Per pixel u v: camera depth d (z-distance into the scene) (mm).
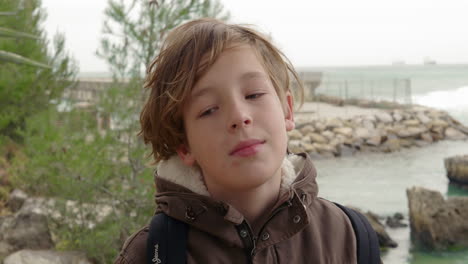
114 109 4250
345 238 882
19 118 7176
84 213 4797
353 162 14078
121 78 4523
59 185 4410
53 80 7668
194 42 770
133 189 4230
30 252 4445
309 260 831
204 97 737
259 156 704
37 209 5188
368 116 18688
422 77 68312
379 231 6738
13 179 6559
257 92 734
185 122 790
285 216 820
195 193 811
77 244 4609
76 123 4523
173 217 833
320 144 15812
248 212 831
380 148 16203
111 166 4285
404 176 11742
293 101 909
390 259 6277
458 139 17812
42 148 4289
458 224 6633
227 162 710
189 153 828
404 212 8344
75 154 4270
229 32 773
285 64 873
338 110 21797
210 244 817
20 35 1944
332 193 10000
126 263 835
